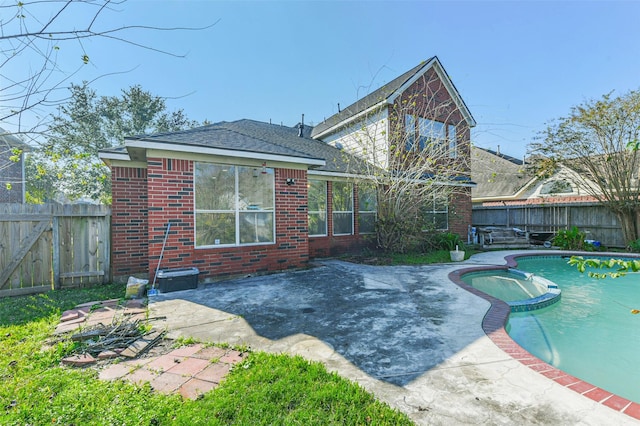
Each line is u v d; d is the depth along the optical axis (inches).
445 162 509.7
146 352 140.9
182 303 213.6
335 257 437.7
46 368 126.9
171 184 270.5
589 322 210.7
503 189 815.1
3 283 253.4
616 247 517.3
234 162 302.0
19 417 94.1
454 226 567.5
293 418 93.1
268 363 126.6
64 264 275.1
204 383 113.6
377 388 109.0
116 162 304.7
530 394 104.3
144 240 313.6
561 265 410.6
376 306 204.8
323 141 615.8
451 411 95.5
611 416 92.2
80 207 281.3
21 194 541.3
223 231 299.6
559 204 586.6
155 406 98.7
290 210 335.6
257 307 204.1
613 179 505.4
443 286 259.0
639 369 150.9
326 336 156.4
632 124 470.9
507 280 327.0
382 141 485.1
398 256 415.8
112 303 218.5
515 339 183.0
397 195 425.4
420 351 138.3
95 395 105.3
